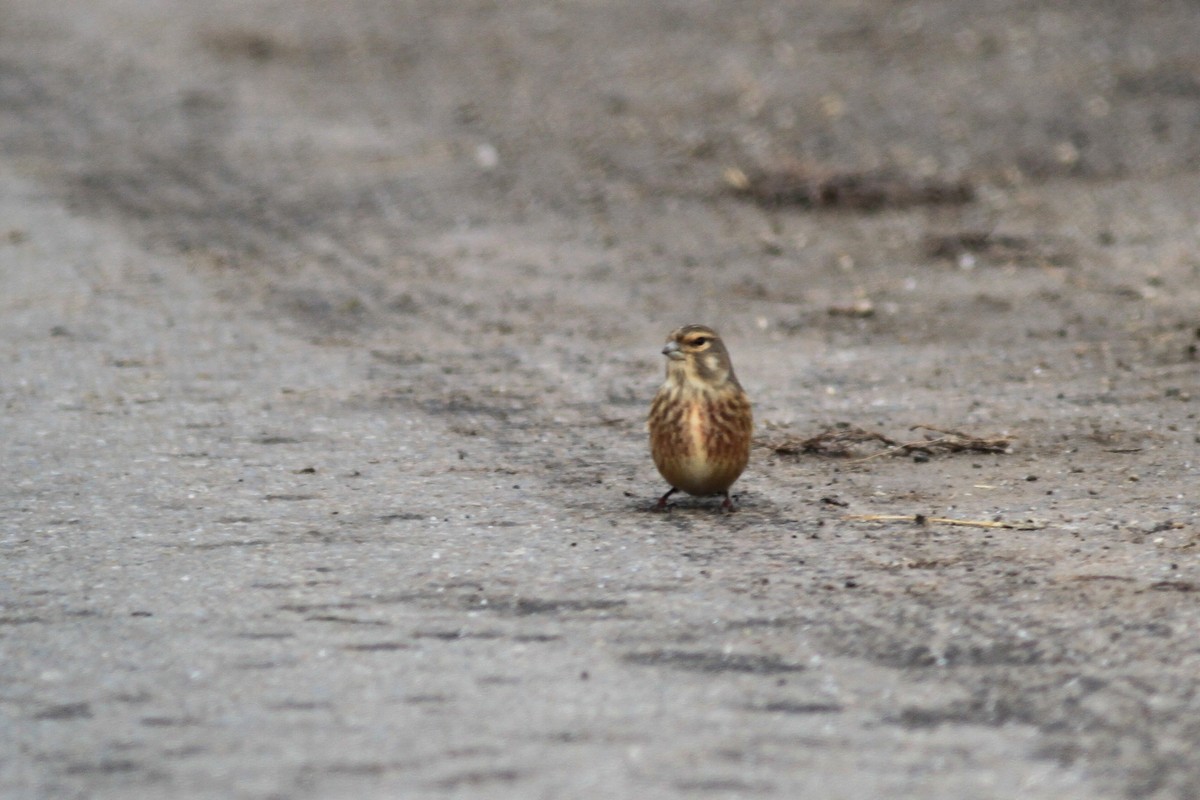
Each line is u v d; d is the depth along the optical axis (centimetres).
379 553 968
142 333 1616
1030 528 998
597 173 2312
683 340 1005
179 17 3562
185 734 714
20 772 679
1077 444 1199
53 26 3525
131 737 711
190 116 2753
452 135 2562
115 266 1911
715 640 820
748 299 1725
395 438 1253
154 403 1360
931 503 1062
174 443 1239
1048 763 681
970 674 771
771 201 2136
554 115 2655
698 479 1025
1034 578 901
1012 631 822
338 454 1208
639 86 2797
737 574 920
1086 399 1327
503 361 1503
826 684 763
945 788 661
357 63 3088
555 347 1552
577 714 732
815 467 1160
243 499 1090
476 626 843
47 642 826
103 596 895
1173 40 2809
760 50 2962
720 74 2828
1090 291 1706
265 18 3500
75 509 1070
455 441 1245
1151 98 2527
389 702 746
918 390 1370
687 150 2406
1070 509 1037
